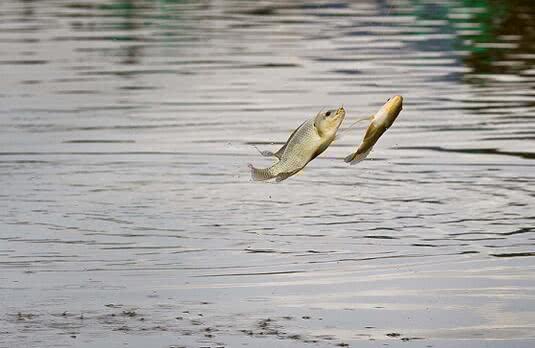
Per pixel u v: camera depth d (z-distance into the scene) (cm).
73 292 1723
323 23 4959
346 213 2180
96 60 4044
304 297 1711
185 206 2233
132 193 2338
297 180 2448
